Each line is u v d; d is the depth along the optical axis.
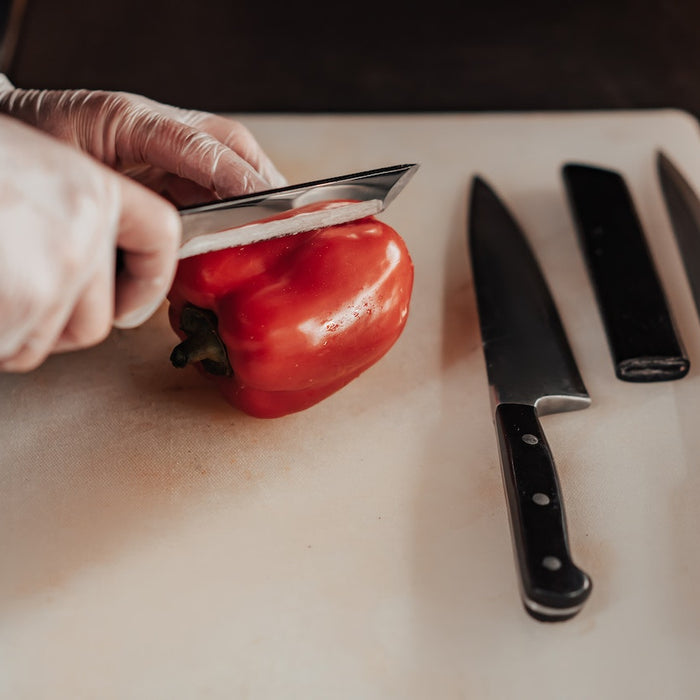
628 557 0.91
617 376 1.08
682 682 0.82
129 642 0.85
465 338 1.13
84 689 0.82
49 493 0.96
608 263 1.17
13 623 0.86
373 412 1.04
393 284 0.96
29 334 0.69
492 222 1.25
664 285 1.20
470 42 1.84
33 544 0.92
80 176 0.66
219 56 1.81
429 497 0.96
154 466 0.98
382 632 0.85
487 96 1.72
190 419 1.02
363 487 0.97
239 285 0.94
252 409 0.99
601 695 0.81
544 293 1.17
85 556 0.91
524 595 0.83
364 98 1.72
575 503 0.95
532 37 1.85
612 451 1.00
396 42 1.84
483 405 1.05
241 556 0.91
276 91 1.74
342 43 1.84
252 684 0.82
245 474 0.98
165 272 0.77
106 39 1.84
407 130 1.44
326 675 0.83
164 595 0.88
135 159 1.05
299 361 0.92
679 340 1.08
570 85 1.74
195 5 1.93
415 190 1.34
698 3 1.93
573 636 0.85
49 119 1.05
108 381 1.06
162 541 0.92
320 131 1.43
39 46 1.82
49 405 1.04
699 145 1.42
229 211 0.85
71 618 0.87
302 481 0.97
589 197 1.27
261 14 1.92
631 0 1.94
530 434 0.94
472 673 0.83
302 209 0.93
